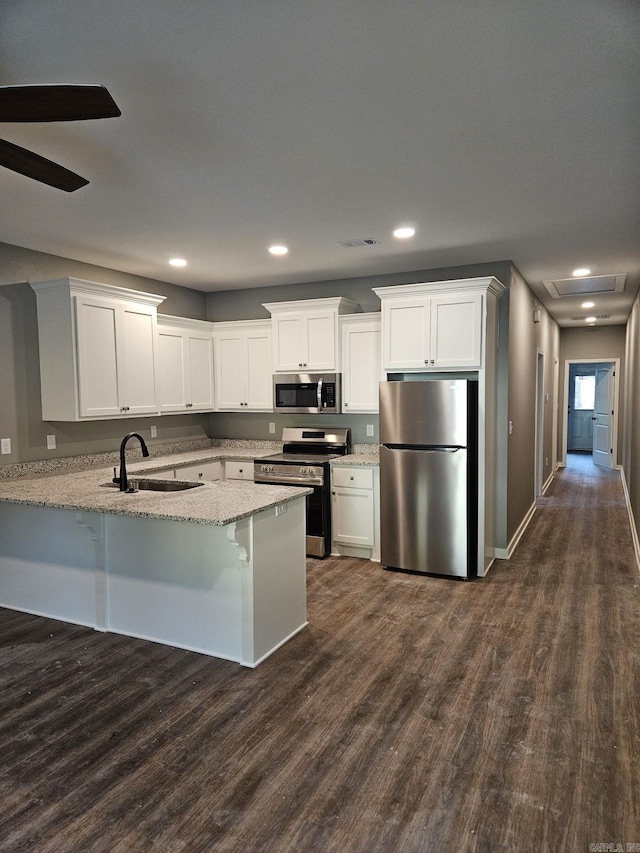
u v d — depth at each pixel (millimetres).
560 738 2357
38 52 1740
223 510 2885
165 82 1917
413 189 2984
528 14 1579
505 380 4781
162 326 5047
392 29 1640
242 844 1817
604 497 7656
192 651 3180
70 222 3506
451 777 2129
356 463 4797
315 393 5199
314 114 2156
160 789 2070
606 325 10078
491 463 4633
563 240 4012
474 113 2162
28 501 3240
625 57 1786
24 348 4094
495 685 2787
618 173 2766
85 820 1923
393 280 5125
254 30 1635
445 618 3605
